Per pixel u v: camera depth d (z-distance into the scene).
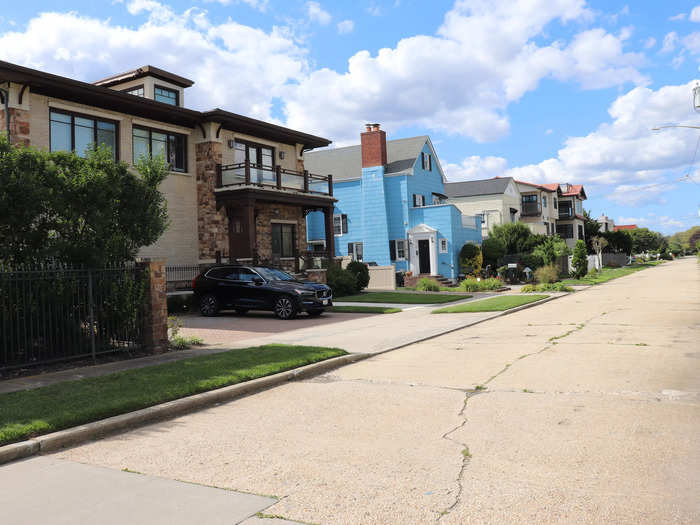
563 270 45.75
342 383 8.46
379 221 38.72
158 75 23.66
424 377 8.65
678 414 6.10
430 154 42.38
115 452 5.51
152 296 11.57
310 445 5.49
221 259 23.94
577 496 4.08
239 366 9.17
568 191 71.19
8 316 9.70
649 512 3.79
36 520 3.95
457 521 3.75
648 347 10.52
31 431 5.77
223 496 4.29
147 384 7.93
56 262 10.55
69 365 10.27
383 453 5.18
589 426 5.78
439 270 37.50
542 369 8.80
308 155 43.50
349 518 3.84
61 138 19.33
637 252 107.31
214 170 23.97
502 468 4.69
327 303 19.00
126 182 11.77
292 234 28.08
